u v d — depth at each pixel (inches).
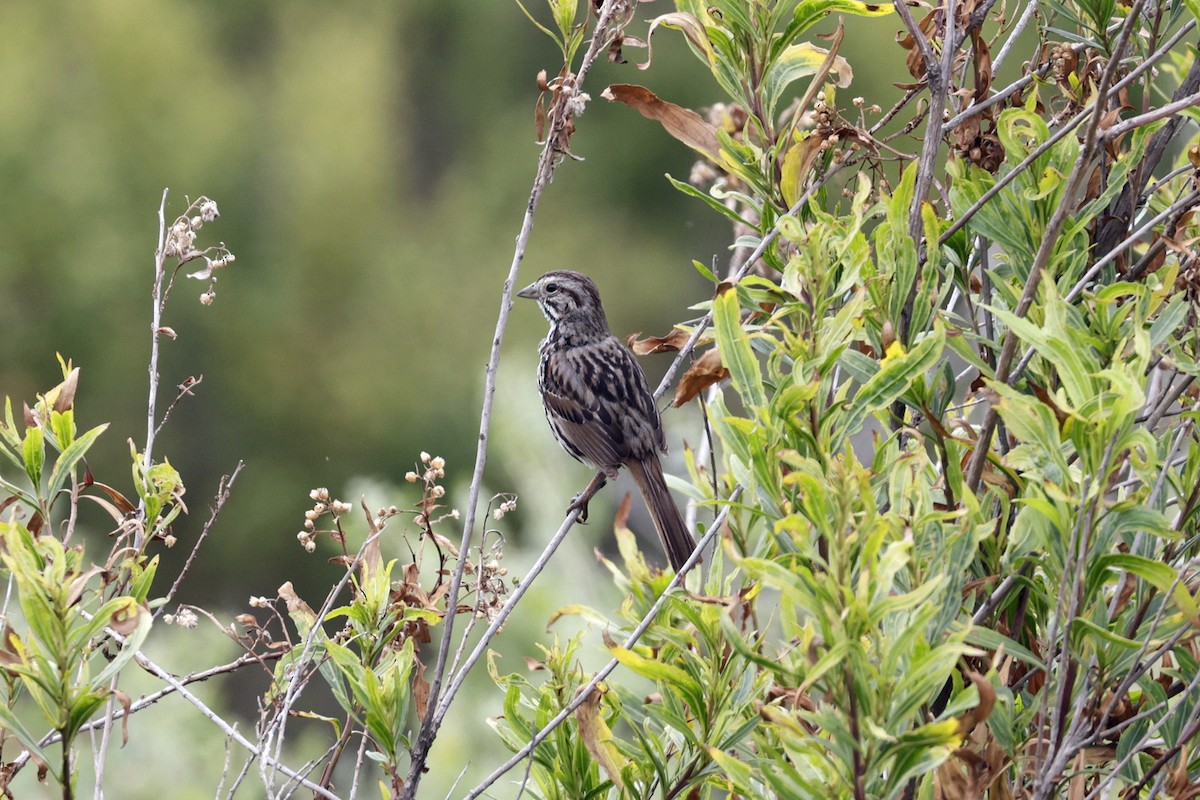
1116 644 250.4
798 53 327.3
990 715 253.8
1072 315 268.8
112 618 260.4
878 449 265.7
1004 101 342.3
